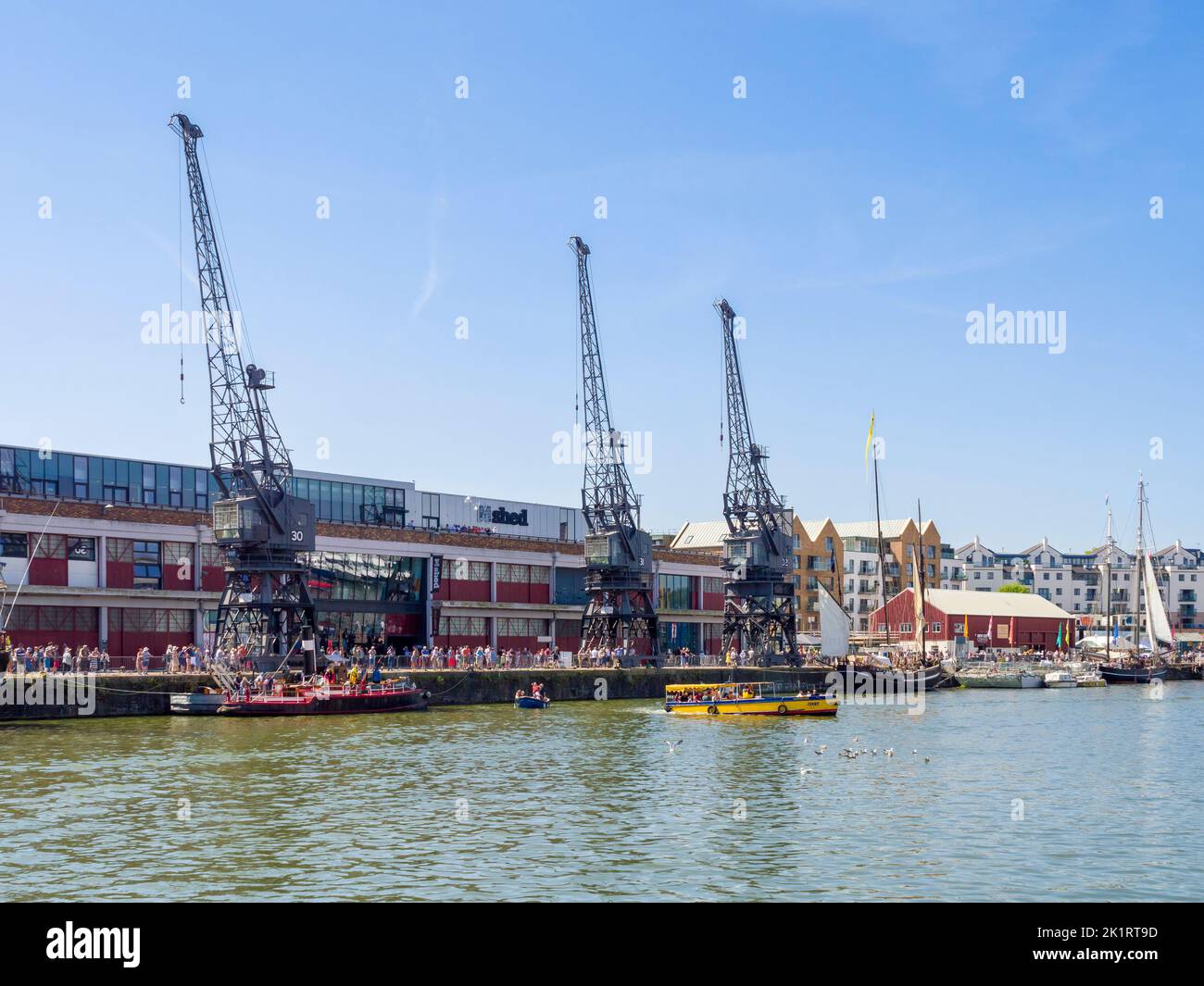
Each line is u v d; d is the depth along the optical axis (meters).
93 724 73.69
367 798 47.19
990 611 182.75
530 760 59.31
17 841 38.88
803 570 186.50
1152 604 175.00
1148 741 72.31
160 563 96.75
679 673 117.31
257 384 93.50
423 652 108.12
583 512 128.88
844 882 34.62
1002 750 66.38
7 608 86.38
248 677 83.88
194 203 93.31
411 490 126.56
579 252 130.00
